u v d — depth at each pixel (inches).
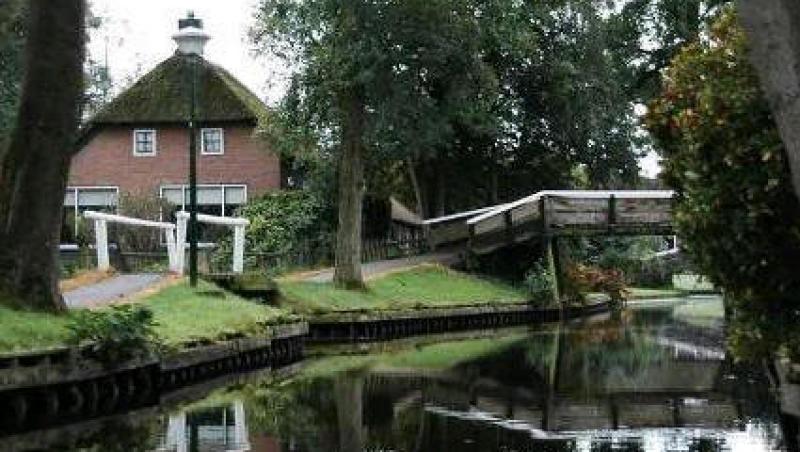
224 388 673.6
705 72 436.5
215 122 1841.8
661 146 464.4
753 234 380.2
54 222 604.4
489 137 1653.5
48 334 532.7
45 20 609.3
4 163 606.2
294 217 1603.1
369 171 1770.4
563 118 1678.2
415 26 1112.2
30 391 502.9
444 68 1183.6
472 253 1540.4
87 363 539.2
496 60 1628.9
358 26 1111.0
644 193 1389.0
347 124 1210.6
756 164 372.2
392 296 1230.9
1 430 487.5
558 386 665.6
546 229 1416.1
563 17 1659.7
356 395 630.5
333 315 1050.1
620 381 688.4
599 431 488.7
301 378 727.7
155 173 1847.9
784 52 191.8
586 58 1660.9
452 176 1776.6
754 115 374.6
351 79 1149.7
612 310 1654.8
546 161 1765.5
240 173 1834.4
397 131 1200.8
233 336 748.0
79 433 492.4
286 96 1258.0
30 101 607.8
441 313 1229.1
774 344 385.7
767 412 542.0
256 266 1470.2
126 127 1856.5
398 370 775.7
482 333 1195.9
